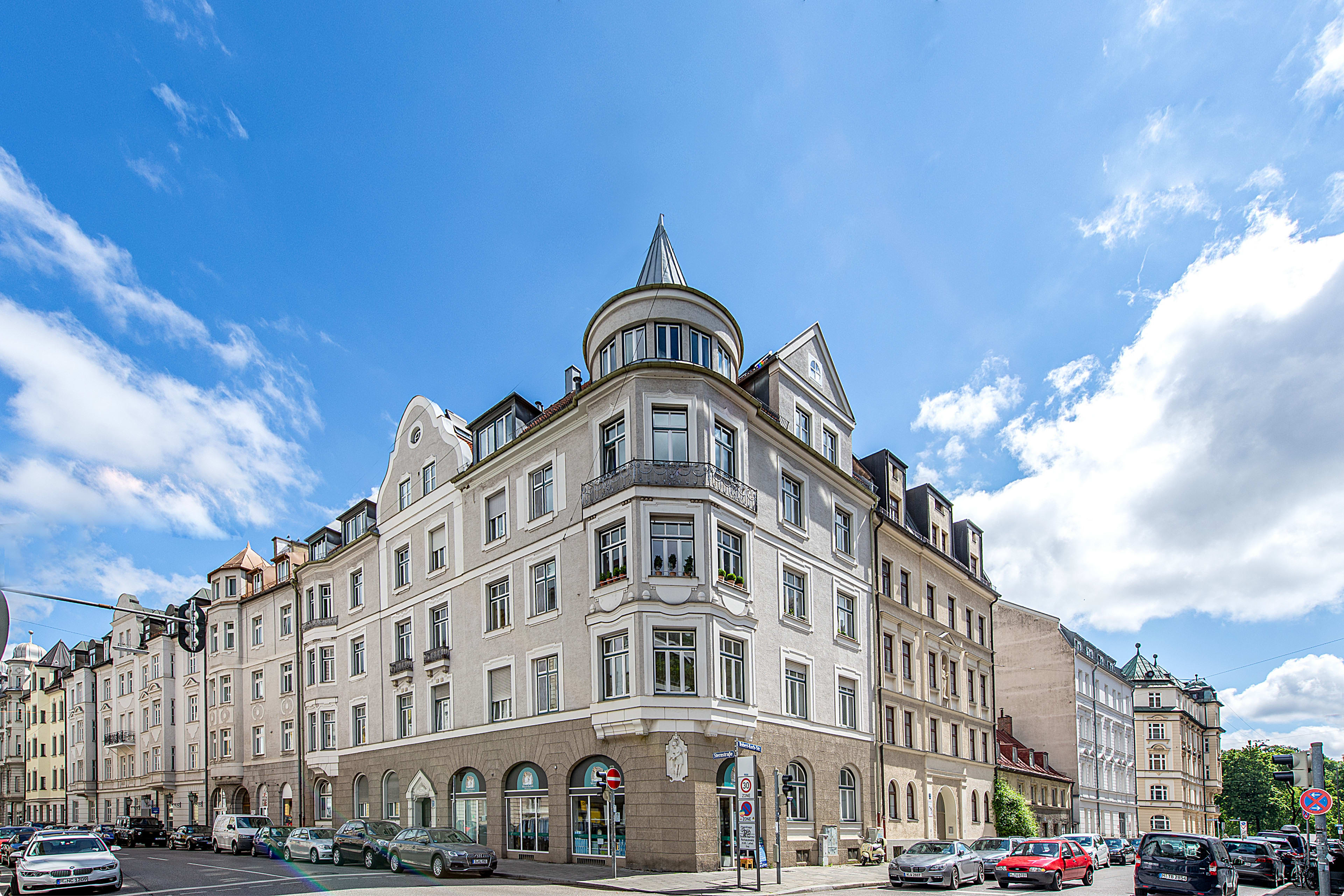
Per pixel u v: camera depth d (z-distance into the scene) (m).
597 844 24.41
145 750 54.38
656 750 22.97
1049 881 23.77
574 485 27.19
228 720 46.59
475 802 29.23
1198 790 81.94
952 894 22.12
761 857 24.53
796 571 29.34
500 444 31.58
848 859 29.27
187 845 40.31
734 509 25.73
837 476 32.69
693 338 26.36
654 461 24.80
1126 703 66.06
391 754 33.94
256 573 49.69
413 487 36.09
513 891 19.77
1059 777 50.47
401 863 24.64
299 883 21.55
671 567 24.27
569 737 25.64
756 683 25.94
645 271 29.27
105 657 62.94
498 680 29.41
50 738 68.69
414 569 34.88
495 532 30.97
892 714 34.19
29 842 21.78
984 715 43.00
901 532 36.66
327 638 39.84
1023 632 55.38
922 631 37.50
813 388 32.69
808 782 28.19
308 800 39.72
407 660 33.94
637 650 23.45
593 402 26.70
